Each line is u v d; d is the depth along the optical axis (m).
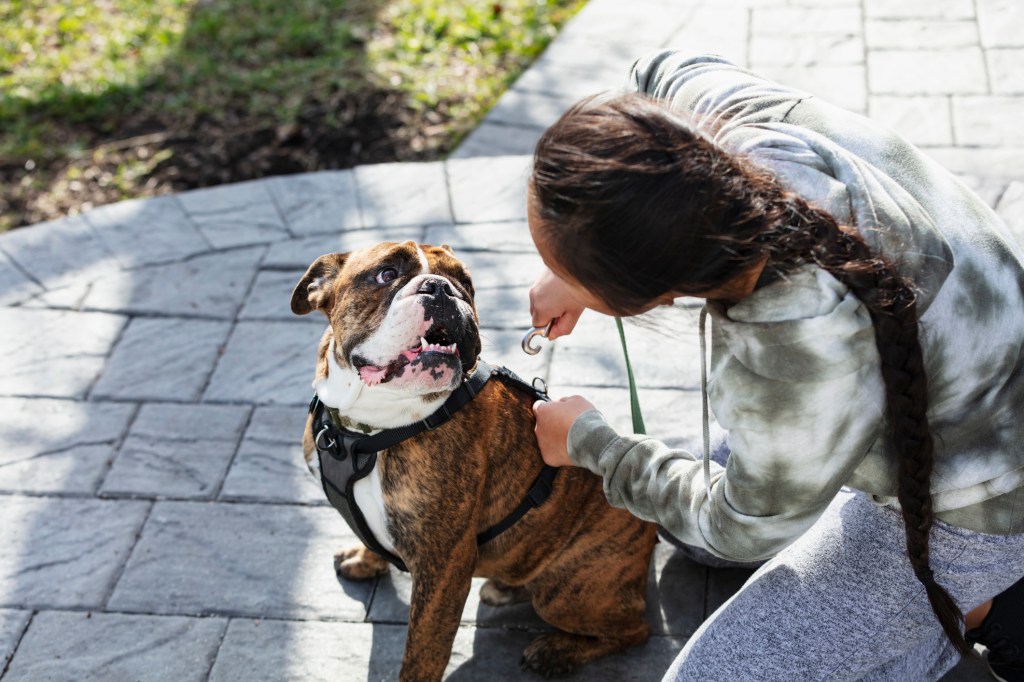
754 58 5.53
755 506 2.00
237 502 3.45
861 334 1.79
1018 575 2.24
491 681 2.88
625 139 1.71
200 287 4.38
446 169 4.94
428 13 6.37
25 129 5.74
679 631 3.00
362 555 3.13
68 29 6.61
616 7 6.17
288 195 4.87
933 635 2.39
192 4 6.84
